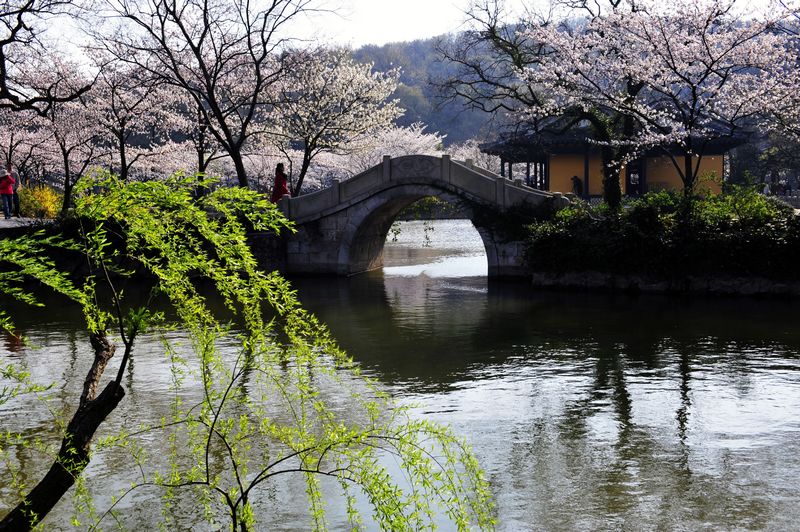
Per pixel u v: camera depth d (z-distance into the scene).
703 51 22.89
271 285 4.13
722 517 7.62
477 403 11.20
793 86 22.66
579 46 26.09
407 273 26.91
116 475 8.55
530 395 11.58
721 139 38.84
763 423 10.23
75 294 3.66
